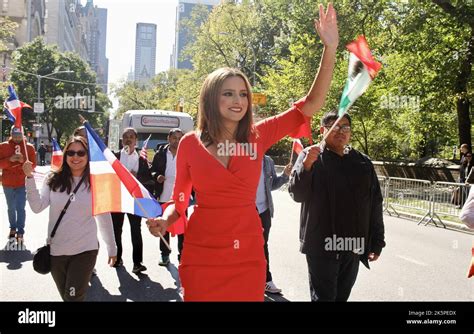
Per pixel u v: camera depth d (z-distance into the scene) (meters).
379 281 7.36
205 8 54.00
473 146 35.81
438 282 7.32
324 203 4.10
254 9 49.75
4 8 81.50
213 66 51.19
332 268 4.11
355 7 24.34
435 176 25.73
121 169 3.79
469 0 20.19
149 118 20.52
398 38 22.81
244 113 3.00
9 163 9.41
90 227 4.54
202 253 2.95
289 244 10.13
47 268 4.50
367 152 34.69
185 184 3.12
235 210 2.93
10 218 9.59
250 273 2.94
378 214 4.29
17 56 65.00
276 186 7.04
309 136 3.19
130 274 7.57
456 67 21.00
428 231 13.16
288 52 46.56
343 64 27.48
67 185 4.50
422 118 27.66
